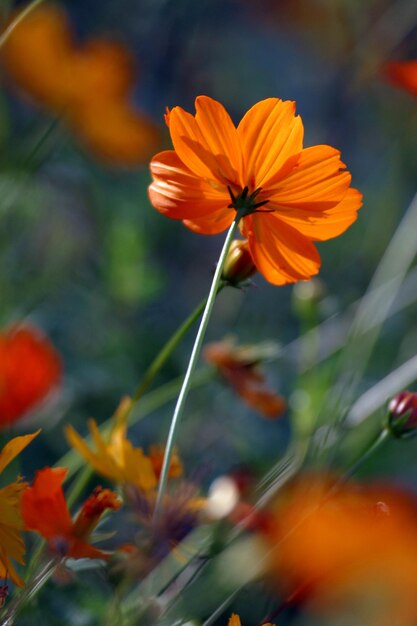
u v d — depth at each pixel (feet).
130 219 4.07
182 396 1.99
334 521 2.16
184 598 2.22
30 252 3.34
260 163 2.04
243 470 2.36
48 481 1.94
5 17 2.88
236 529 2.19
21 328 2.57
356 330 2.84
